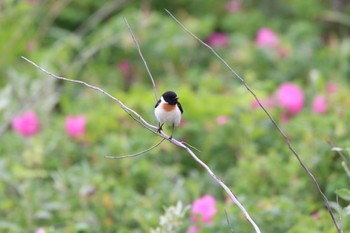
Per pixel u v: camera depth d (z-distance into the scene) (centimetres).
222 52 1505
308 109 1270
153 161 1124
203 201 891
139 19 1500
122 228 934
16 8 1441
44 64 1409
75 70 1420
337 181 971
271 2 1677
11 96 1315
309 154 1017
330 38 1656
